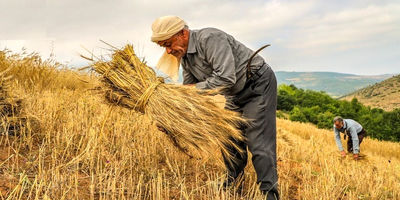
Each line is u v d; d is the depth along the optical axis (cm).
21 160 304
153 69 301
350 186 465
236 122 306
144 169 330
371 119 5534
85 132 376
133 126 421
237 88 300
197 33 294
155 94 286
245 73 295
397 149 1806
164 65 320
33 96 451
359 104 8050
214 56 282
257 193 324
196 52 293
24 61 583
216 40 283
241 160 341
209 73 304
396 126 5169
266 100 303
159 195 272
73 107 434
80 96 475
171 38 287
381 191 462
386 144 1955
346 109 8012
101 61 299
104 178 288
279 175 454
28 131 349
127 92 294
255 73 298
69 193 255
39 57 603
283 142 741
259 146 306
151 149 383
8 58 573
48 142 344
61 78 624
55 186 249
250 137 310
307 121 5888
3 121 329
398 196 459
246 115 309
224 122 280
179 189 312
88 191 270
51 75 607
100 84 305
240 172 350
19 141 338
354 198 407
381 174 580
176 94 286
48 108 419
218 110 281
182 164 383
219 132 279
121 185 276
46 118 387
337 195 406
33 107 408
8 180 258
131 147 370
